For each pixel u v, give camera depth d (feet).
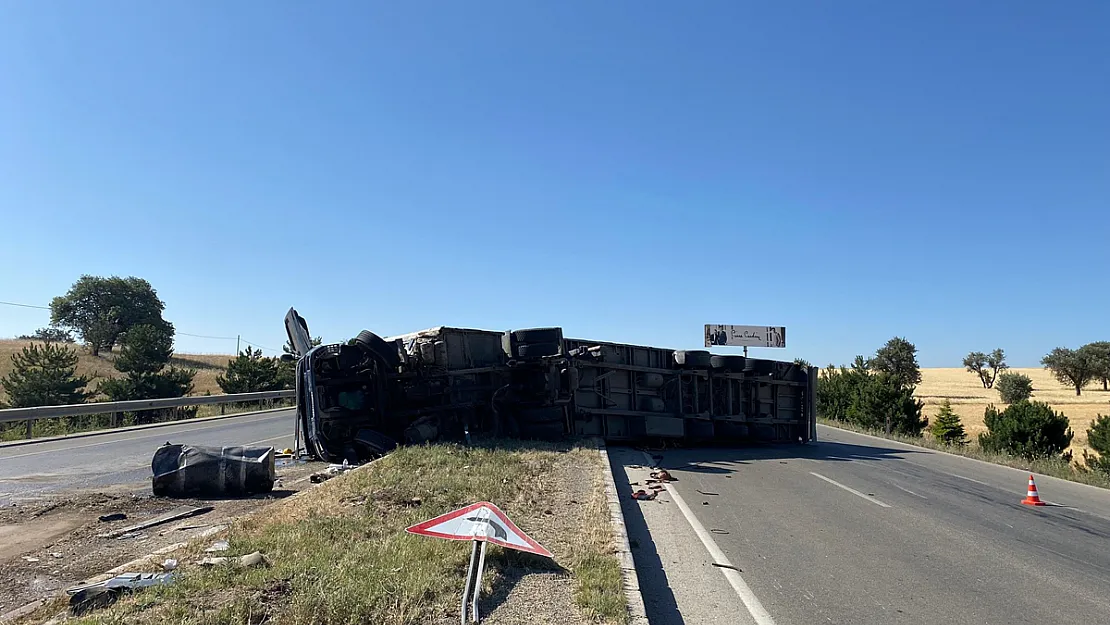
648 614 18.53
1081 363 270.26
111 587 16.01
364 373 45.44
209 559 18.40
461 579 17.79
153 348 110.11
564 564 20.07
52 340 248.11
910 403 109.09
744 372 63.98
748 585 21.30
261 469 31.76
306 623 14.17
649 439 57.77
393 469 33.88
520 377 53.26
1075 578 22.99
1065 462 67.00
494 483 31.32
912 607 19.57
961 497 39.99
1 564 19.83
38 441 56.70
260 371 123.34
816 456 59.36
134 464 42.57
